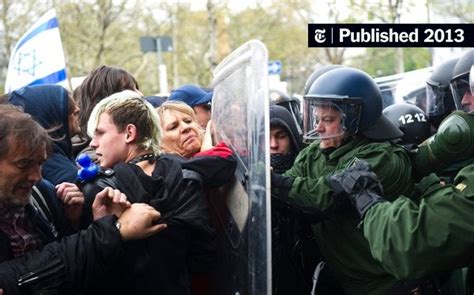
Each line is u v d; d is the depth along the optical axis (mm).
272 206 2766
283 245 2951
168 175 2523
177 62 27047
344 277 2783
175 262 2521
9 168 2186
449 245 2225
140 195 2439
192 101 4344
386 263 2316
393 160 2689
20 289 2195
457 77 2750
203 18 25453
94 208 2393
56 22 4715
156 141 2625
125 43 23797
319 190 2613
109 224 2305
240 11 25406
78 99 3643
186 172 2568
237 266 2570
